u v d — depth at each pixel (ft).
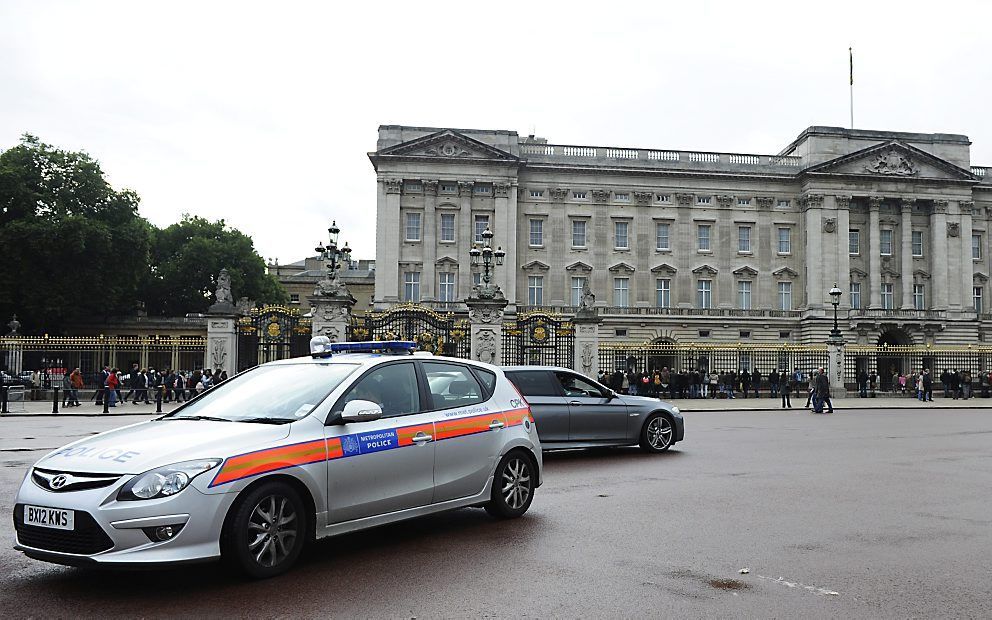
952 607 22.00
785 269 252.83
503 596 22.79
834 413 114.52
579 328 119.44
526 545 28.78
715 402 141.90
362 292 341.41
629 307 244.83
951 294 255.09
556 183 247.91
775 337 249.55
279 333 113.91
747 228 254.88
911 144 258.37
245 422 26.43
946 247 255.29
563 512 34.81
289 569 25.39
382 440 28.07
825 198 250.78
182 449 23.63
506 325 118.01
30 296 193.88
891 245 257.55
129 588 23.40
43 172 208.85
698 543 29.09
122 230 213.05
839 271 248.93
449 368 32.60
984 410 122.31
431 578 24.53
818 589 23.58
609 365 152.56
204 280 264.31
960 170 255.91
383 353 32.89
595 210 248.93
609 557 27.12
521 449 34.09
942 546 28.71
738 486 41.88
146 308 266.77
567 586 23.76
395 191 235.40
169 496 22.47
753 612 21.50
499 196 238.89
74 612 21.27
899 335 253.24
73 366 199.93
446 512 34.96
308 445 25.79
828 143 252.42
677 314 245.86
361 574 24.95
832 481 43.70
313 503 25.79
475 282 234.99
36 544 23.00
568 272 245.86
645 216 250.57
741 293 252.83
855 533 30.73
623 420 56.39
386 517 28.14
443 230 239.09
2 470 47.03
